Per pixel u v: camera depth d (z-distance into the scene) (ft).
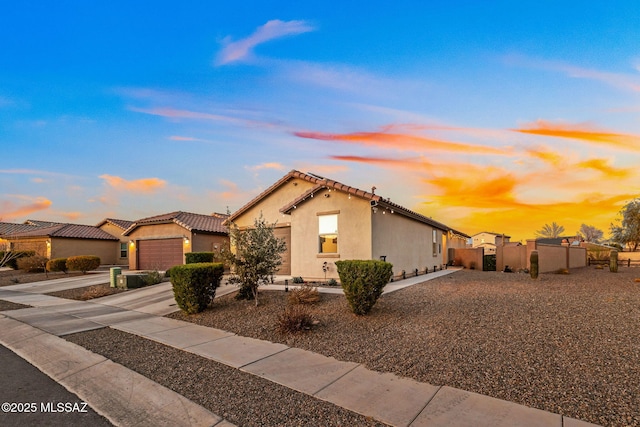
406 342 19.98
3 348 21.99
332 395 13.88
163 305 34.65
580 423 11.11
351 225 43.88
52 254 86.99
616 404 12.14
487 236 167.22
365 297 25.66
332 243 45.70
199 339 22.48
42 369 18.04
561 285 38.93
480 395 13.35
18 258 78.02
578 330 20.18
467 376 15.08
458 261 77.46
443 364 16.53
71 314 31.40
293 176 55.01
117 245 101.14
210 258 64.08
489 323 22.50
